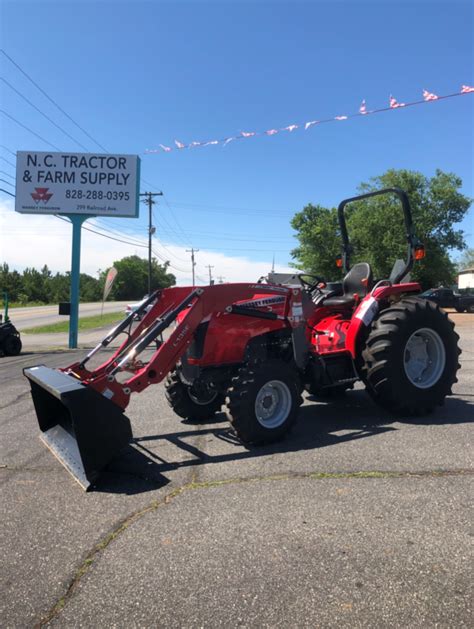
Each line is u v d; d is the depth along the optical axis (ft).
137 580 8.06
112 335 15.71
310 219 134.62
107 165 53.67
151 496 11.34
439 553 8.55
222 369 15.92
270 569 8.23
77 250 53.57
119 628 6.95
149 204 158.30
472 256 256.32
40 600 7.64
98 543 9.29
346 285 20.17
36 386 15.15
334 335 18.16
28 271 296.71
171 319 14.06
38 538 9.55
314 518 9.93
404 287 18.44
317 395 21.34
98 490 11.78
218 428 16.94
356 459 13.16
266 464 13.07
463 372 26.43
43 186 53.31
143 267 353.51
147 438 15.93
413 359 17.67
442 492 10.89
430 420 16.93
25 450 15.10
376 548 8.77
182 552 8.85
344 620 6.97
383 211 102.22
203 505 10.71
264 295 16.40
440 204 102.73
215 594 7.63
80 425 11.87
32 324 96.84
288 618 7.04
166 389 17.57
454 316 85.30
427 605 7.23
